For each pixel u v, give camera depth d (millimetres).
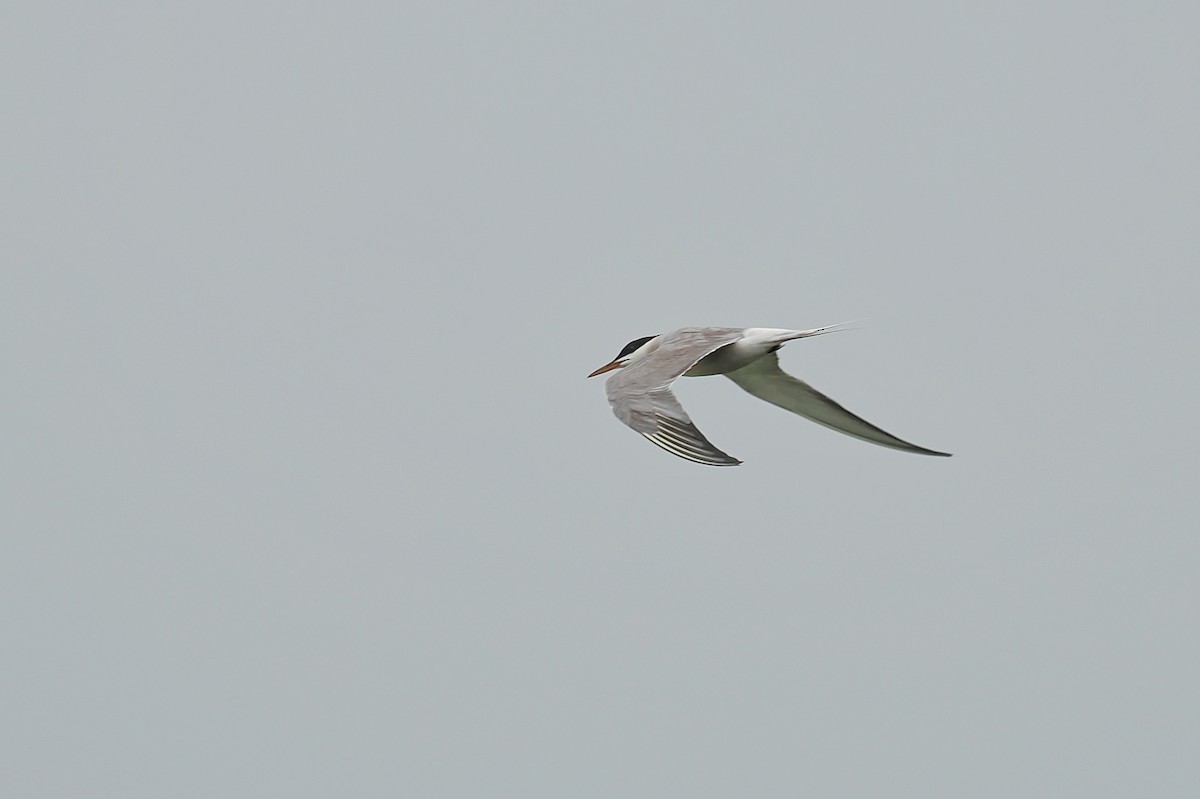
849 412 15977
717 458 12445
